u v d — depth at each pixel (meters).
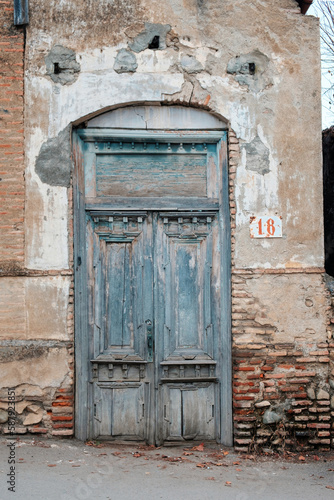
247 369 5.98
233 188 6.11
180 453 5.80
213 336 6.15
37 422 5.88
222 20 6.17
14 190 5.96
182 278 6.21
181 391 6.12
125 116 6.15
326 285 6.20
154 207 6.18
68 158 6.02
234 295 6.05
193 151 6.24
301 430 6.00
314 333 6.09
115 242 6.20
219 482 4.96
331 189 8.16
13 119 5.99
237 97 6.14
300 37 6.23
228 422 6.05
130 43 6.08
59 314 5.93
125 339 6.14
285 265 6.11
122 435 6.06
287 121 6.17
